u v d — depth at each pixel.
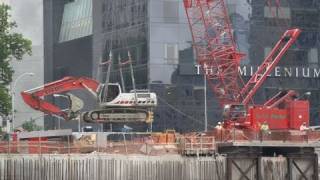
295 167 156.88
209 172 149.88
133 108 157.25
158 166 146.38
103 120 156.38
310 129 165.38
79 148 145.38
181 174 147.75
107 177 142.75
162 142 153.38
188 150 150.25
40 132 157.75
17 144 141.12
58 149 143.75
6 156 138.00
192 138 151.50
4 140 155.00
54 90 161.12
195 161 149.12
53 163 139.62
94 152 144.62
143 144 148.62
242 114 167.50
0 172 137.38
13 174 137.88
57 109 160.38
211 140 152.38
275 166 155.12
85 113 156.50
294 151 157.12
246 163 153.12
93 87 163.12
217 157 150.88
